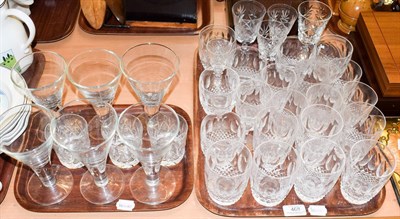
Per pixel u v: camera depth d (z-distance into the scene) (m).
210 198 0.70
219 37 0.89
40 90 0.74
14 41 0.81
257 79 0.83
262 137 0.75
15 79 0.75
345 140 0.77
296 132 0.75
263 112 0.77
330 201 0.70
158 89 0.75
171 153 0.74
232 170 0.74
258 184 0.69
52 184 0.72
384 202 0.71
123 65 0.82
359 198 0.70
